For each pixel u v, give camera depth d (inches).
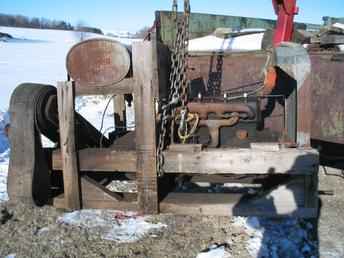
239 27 239.5
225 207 123.6
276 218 123.0
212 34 220.2
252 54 170.7
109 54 120.0
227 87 170.4
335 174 169.2
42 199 131.5
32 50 1094.4
